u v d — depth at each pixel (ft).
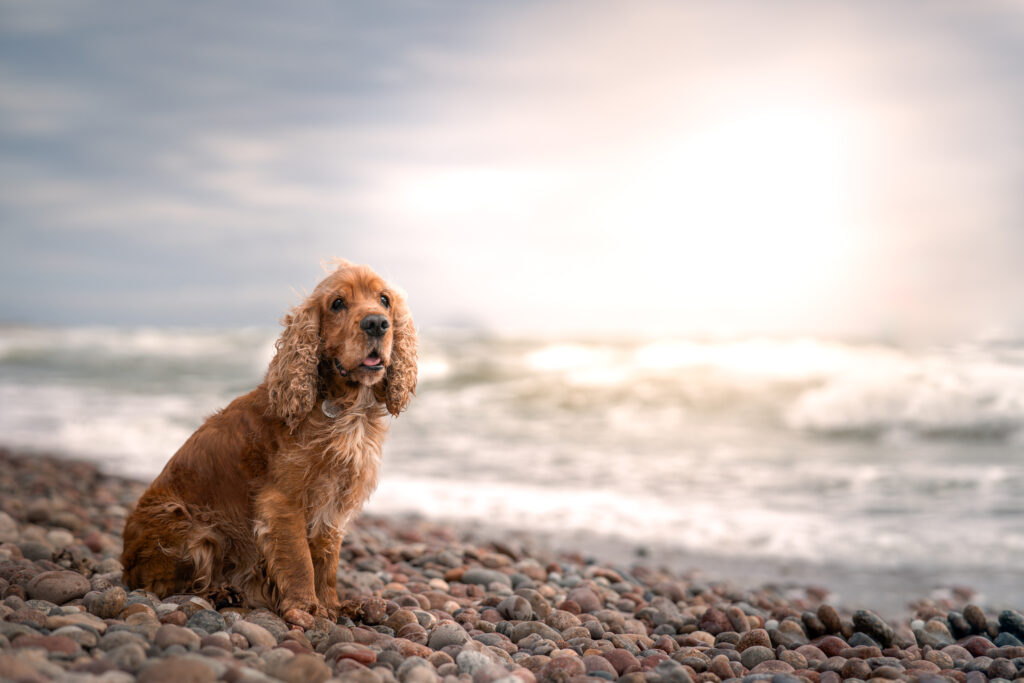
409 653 13.12
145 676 9.82
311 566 14.80
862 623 16.78
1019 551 26.09
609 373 66.59
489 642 14.60
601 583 22.16
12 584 15.03
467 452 45.03
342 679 10.86
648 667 13.70
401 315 16.29
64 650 10.96
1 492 29.19
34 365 88.43
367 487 15.66
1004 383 48.26
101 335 121.08
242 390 70.38
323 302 15.42
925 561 25.59
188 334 117.50
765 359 67.21
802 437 47.85
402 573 21.33
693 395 58.39
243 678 10.03
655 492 35.58
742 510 32.30
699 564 26.27
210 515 15.28
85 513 25.61
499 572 21.27
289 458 14.82
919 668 14.24
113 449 44.52
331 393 15.38
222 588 15.21
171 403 62.64
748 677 12.97
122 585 15.97
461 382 66.08
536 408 57.72
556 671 12.61
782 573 25.12
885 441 46.14
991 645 15.99
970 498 32.60
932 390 48.47
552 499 34.45
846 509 31.89
